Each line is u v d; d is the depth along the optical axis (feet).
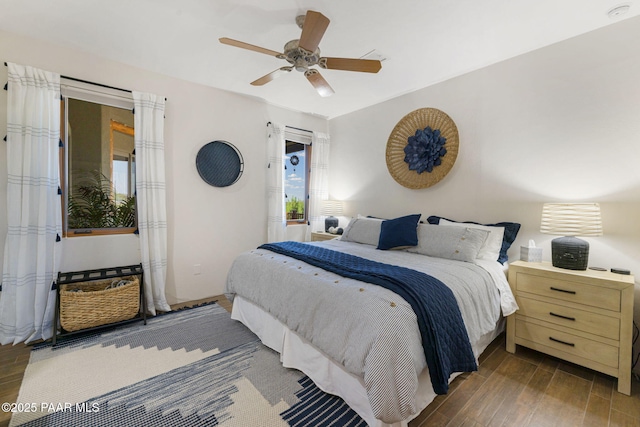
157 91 9.84
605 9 6.48
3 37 7.47
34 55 7.85
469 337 5.67
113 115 9.31
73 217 8.73
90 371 6.32
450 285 5.91
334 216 14.38
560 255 7.04
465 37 7.61
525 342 7.20
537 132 8.27
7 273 7.42
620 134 6.97
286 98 12.16
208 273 11.28
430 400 5.14
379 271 6.12
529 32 7.39
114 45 8.16
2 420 4.91
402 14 6.63
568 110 7.72
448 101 10.25
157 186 9.62
